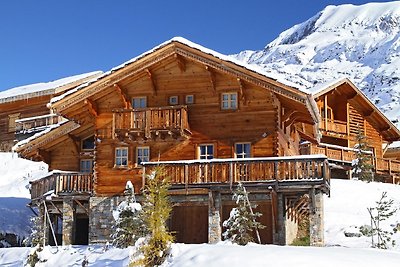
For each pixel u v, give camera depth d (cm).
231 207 2705
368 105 4628
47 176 2928
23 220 3444
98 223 2767
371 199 3434
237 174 2520
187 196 2633
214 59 2636
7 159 4844
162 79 2812
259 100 2695
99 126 2853
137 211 2206
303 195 2598
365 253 1650
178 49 2688
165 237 1723
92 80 2764
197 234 2727
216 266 1545
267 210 2677
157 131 2677
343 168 4116
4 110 5400
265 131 2670
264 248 1692
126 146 2809
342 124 4531
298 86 2527
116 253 2053
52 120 5031
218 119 2728
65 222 2830
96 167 2820
